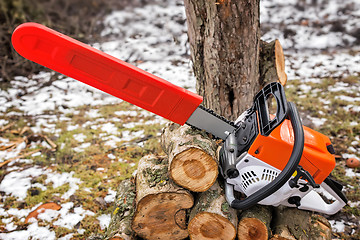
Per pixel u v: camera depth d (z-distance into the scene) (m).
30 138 3.80
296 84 4.91
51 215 2.72
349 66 5.36
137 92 1.79
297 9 7.34
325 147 1.95
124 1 7.77
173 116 1.89
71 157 3.49
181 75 5.34
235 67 2.62
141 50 6.16
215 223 1.91
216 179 2.10
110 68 1.70
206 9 2.46
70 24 6.33
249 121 1.98
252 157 1.83
